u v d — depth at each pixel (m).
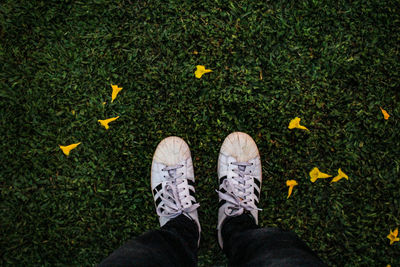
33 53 1.95
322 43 1.98
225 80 1.97
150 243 1.36
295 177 1.96
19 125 1.93
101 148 1.94
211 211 1.95
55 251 1.92
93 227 1.93
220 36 1.97
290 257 1.14
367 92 1.98
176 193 1.84
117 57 1.96
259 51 1.98
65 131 1.94
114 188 1.94
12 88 1.94
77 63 1.96
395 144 1.98
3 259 1.90
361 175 1.97
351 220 1.96
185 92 1.96
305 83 1.98
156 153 1.93
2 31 1.95
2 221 1.91
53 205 1.93
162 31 1.97
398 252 1.95
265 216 1.95
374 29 1.98
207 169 1.97
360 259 1.95
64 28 1.96
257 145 1.97
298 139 1.96
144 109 1.95
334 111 1.97
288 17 1.98
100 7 1.96
